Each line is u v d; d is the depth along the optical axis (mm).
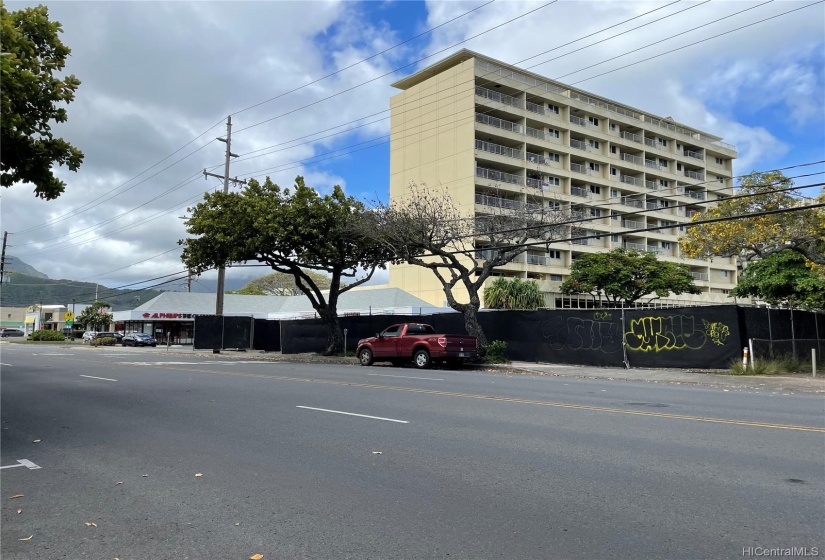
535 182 57000
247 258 27422
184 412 10594
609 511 5105
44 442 8141
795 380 17234
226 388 14375
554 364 23234
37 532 4789
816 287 22375
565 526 4777
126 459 7133
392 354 23016
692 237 23516
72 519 5078
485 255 54719
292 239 25938
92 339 55969
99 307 76000
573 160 65250
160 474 6441
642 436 8125
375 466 6652
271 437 8297
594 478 6078
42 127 9883
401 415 10055
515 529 4727
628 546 4375
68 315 67312
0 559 4270
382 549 4367
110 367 22047
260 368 21469
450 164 56625
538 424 9102
